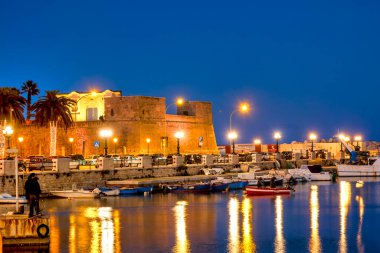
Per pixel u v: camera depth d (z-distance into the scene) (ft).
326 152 469.98
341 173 367.04
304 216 187.83
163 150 403.95
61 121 378.12
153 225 169.48
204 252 136.87
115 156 338.13
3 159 217.77
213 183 265.75
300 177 327.88
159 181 261.03
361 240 150.61
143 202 221.46
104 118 393.91
